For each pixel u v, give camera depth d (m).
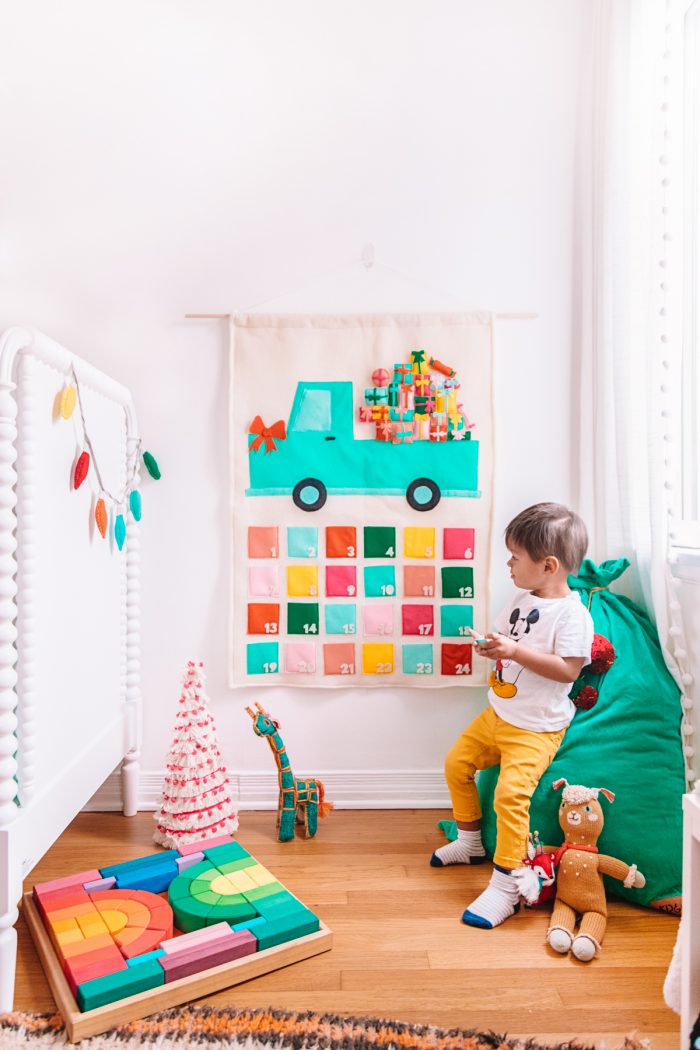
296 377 1.94
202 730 1.76
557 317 1.97
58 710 1.37
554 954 1.31
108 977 1.15
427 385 1.94
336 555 1.94
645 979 1.24
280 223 1.95
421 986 1.21
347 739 1.96
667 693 1.60
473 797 1.67
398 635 1.95
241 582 1.94
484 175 1.97
